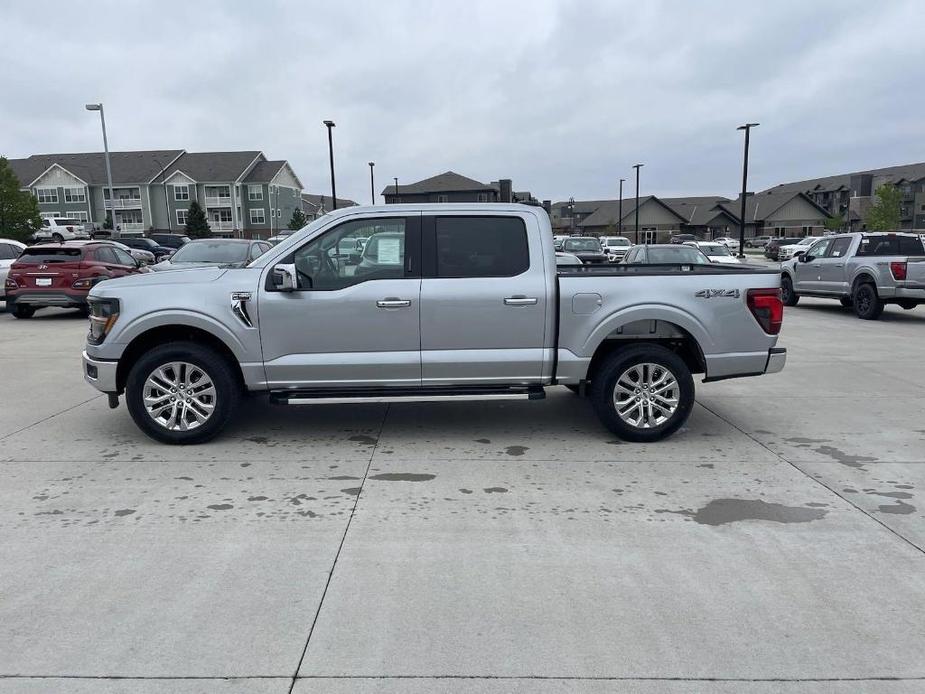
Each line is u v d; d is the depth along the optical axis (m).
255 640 3.04
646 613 3.26
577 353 5.75
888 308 17.20
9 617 3.21
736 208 88.50
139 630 3.11
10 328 13.45
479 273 5.68
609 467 5.30
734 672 2.83
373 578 3.58
